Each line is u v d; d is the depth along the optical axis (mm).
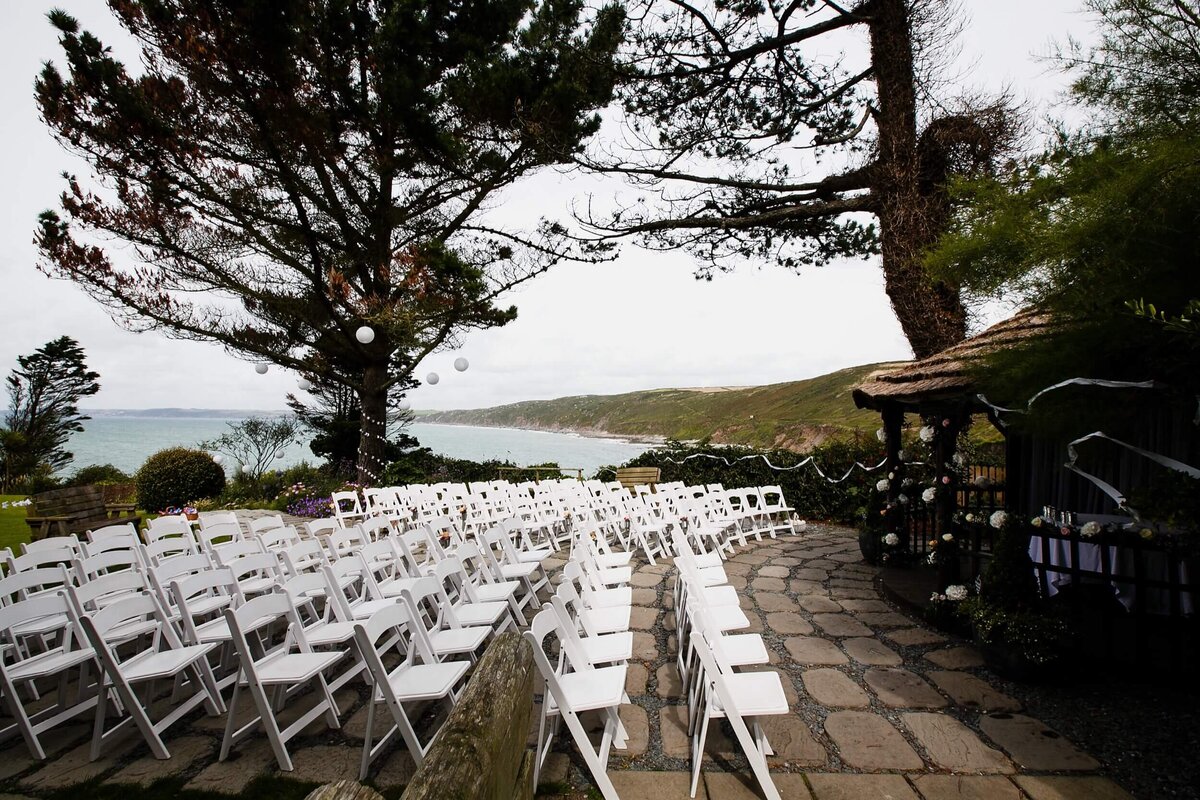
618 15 8984
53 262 11266
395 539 5332
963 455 6500
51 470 19000
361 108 11633
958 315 8141
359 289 12984
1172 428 4418
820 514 11000
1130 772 2889
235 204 12273
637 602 5781
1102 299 3297
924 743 3168
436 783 1332
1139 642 3918
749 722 3326
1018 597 4008
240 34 10164
